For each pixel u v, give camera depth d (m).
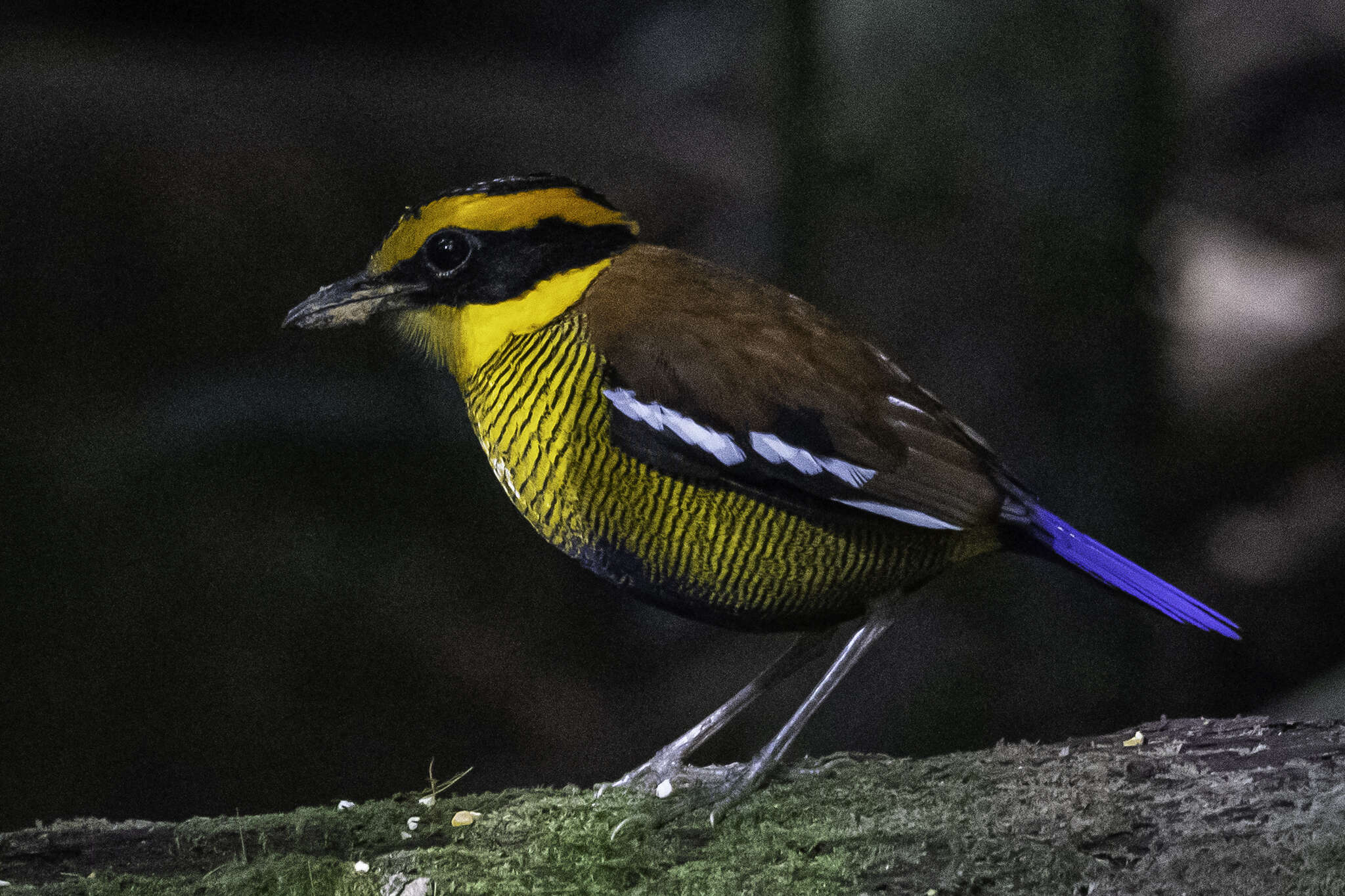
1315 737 4.43
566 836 4.42
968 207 4.70
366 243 5.83
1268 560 5.93
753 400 4.43
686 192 6.31
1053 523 4.45
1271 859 4.38
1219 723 4.45
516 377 4.44
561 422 4.43
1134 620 4.74
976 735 4.73
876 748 4.74
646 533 4.43
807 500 4.43
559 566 5.42
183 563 5.01
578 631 5.30
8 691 4.74
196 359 5.49
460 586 5.27
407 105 6.38
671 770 4.45
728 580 4.44
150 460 5.19
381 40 6.98
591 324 4.44
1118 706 4.73
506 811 4.44
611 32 7.36
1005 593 4.74
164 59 6.39
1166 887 4.38
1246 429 6.32
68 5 6.46
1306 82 7.40
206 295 5.57
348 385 5.51
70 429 5.22
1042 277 4.70
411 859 4.41
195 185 5.72
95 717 4.74
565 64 7.30
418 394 5.55
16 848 4.42
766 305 4.45
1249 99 7.41
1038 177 4.70
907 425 4.43
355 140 6.10
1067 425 4.71
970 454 4.44
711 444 4.43
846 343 4.45
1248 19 7.52
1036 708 4.73
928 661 4.75
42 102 5.78
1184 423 6.36
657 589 4.45
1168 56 4.70
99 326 5.43
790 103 4.74
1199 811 4.41
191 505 5.12
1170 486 6.18
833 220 4.73
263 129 5.99
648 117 6.70
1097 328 4.70
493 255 4.45
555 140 6.43
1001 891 4.39
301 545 5.16
